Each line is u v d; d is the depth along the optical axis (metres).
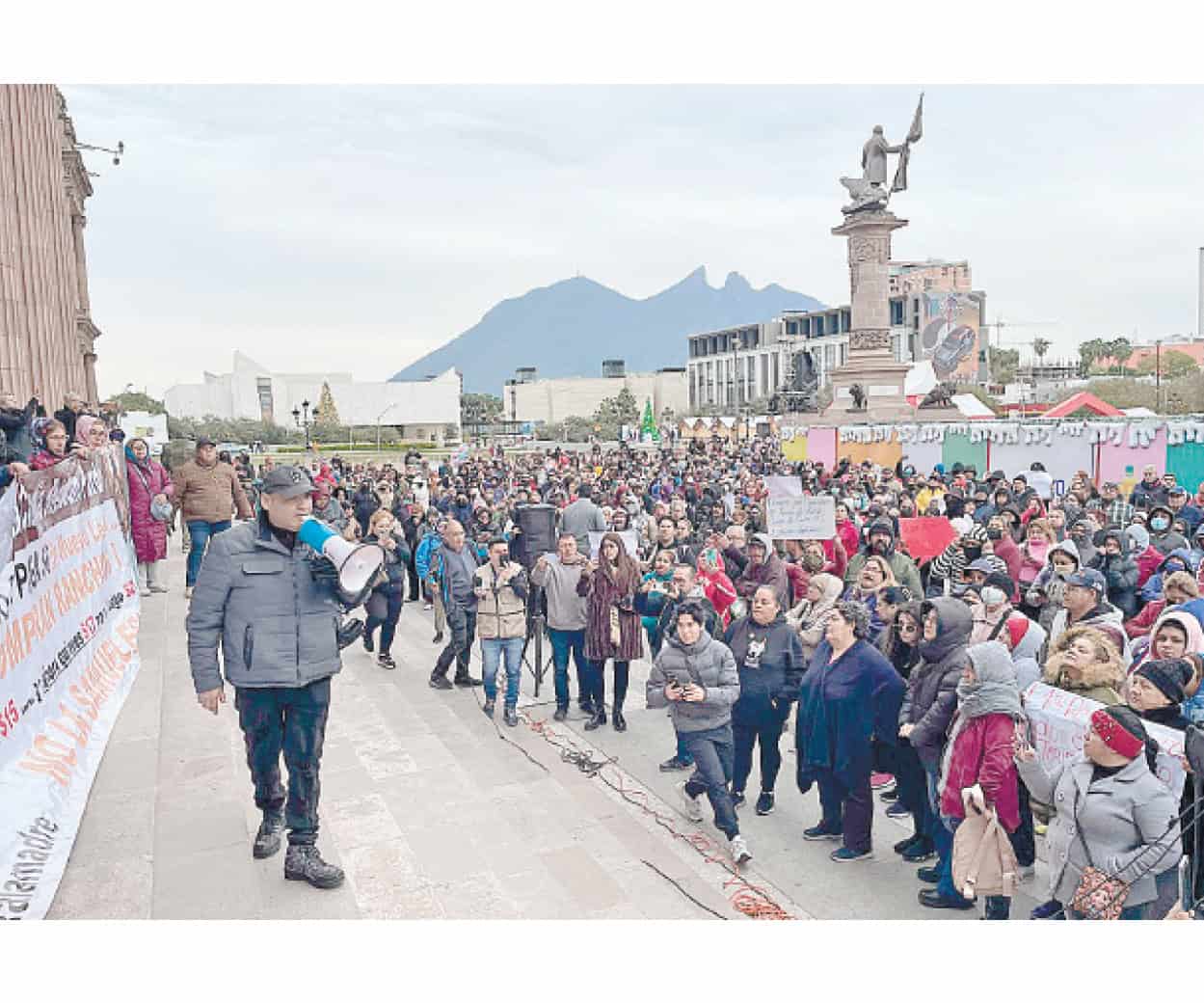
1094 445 17.45
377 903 4.36
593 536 9.98
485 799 5.79
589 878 5.07
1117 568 7.93
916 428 22.80
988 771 4.55
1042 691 4.87
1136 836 3.88
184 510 10.82
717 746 5.94
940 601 5.35
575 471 25.61
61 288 22.88
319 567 4.40
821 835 6.03
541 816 6.01
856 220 35.12
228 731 6.38
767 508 9.59
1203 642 5.15
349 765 6.34
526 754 7.35
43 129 20.67
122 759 5.75
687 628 5.85
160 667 7.83
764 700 6.36
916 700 5.38
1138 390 63.41
